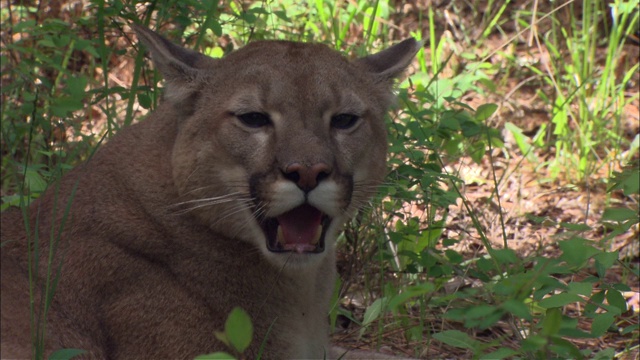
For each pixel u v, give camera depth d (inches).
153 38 214.1
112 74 393.7
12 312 197.5
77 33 302.7
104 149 219.8
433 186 270.8
